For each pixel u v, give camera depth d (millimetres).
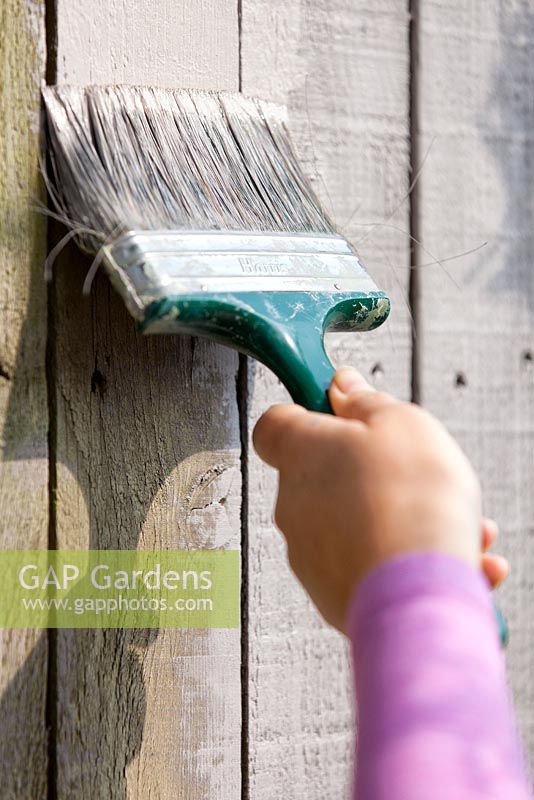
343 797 984
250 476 941
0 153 829
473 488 519
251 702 940
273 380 958
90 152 795
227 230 797
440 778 401
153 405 890
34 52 843
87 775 861
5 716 833
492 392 1087
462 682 429
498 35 1094
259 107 918
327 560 541
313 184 990
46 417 849
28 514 842
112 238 749
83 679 861
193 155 841
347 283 832
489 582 689
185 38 923
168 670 896
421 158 1050
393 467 522
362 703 446
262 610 948
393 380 1036
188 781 902
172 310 733
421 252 1051
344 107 1012
